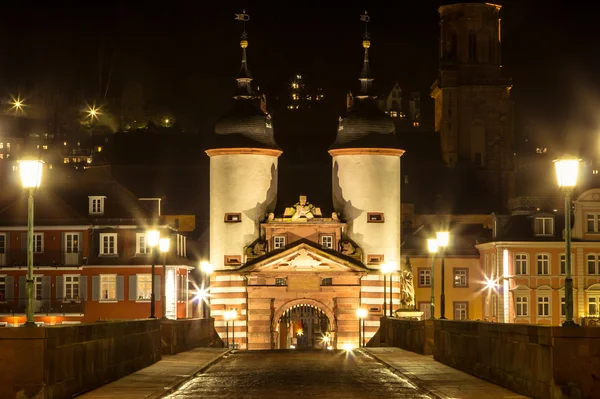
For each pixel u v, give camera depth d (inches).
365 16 4384.8
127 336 1785.2
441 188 7130.9
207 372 1876.2
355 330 4094.5
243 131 4259.4
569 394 1253.1
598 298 4589.1
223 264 4205.2
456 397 1411.2
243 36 4377.5
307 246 4087.1
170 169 7071.9
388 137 4274.1
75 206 4303.6
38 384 1264.8
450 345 1925.4
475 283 4881.9
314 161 7007.9
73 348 1412.4
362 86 4362.7
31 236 1353.3
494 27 7618.1
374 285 4156.0
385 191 4247.0
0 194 4424.2
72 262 4252.0
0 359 1261.1
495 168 7426.2
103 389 1528.1
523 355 1411.2
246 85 4352.9
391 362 2027.6
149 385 1588.3
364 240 4217.5
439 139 7509.8
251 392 1536.7
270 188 4264.3
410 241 4958.2
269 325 4101.9
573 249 4591.5
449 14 7603.4
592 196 4601.4
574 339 1256.8
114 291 4249.5
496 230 4665.4
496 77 7509.8
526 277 4594.0
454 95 7475.4
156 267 4244.6
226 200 4227.4
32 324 1304.1
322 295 4099.4
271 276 4111.7
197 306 4931.1
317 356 2327.8
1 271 4249.5
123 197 4330.7
